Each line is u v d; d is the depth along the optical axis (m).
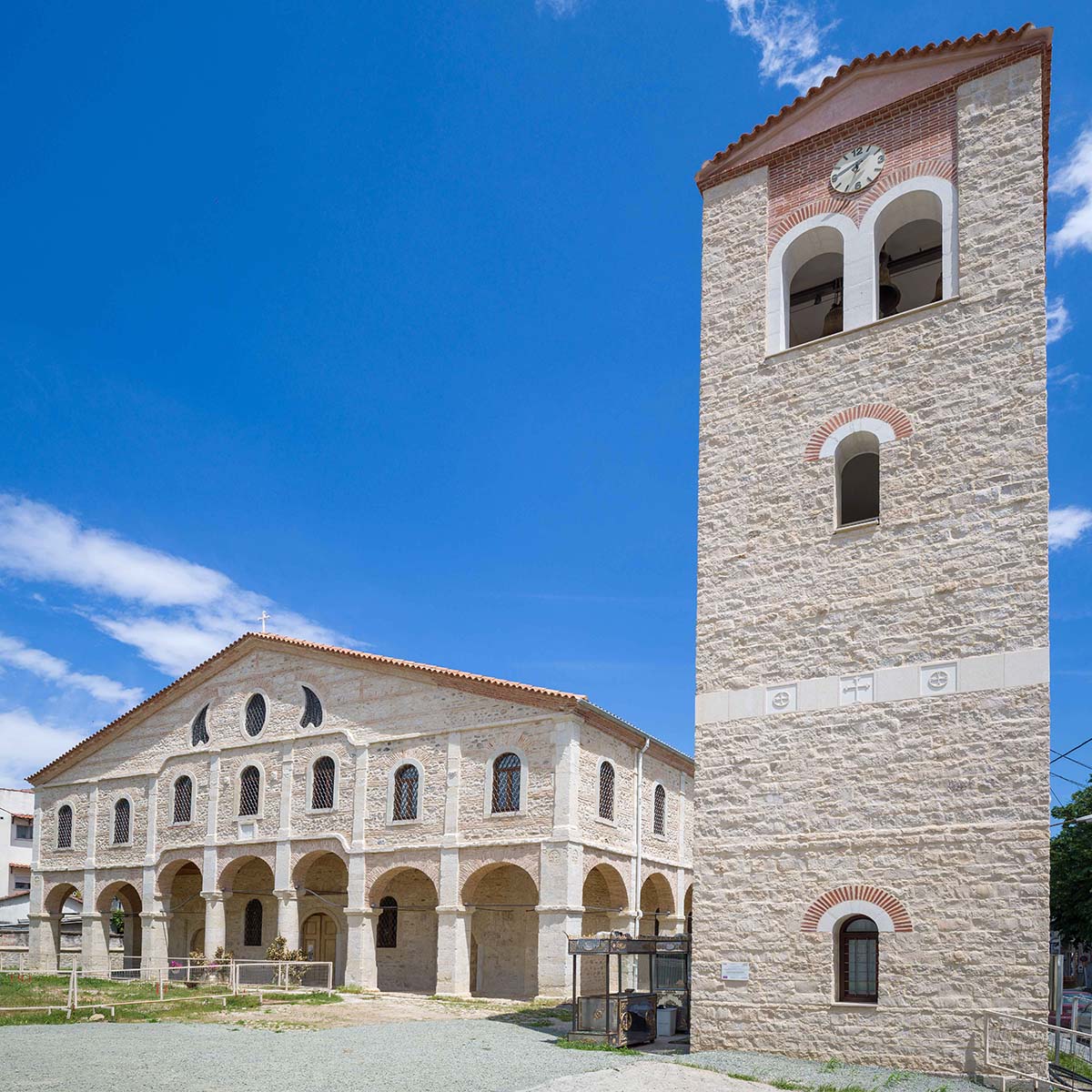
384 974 36.59
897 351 19.28
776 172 21.83
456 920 32.34
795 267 21.78
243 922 41.66
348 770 36.28
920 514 18.34
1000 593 17.25
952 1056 15.98
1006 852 16.27
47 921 45.84
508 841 31.97
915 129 20.09
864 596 18.58
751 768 18.98
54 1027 23.31
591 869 32.06
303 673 38.66
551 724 32.12
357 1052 19.66
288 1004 29.27
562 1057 19.05
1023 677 16.72
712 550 20.55
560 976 29.98
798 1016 17.47
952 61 19.86
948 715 17.23
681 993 23.47
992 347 18.30
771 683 19.17
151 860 41.69
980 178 19.05
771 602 19.56
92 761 45.53
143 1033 22.53
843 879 17.58
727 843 18.88
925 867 16.88
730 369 21.31
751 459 20.55
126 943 46.03
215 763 40.41
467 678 33.75
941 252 20.75
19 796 66.69
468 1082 16.16
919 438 18.67
